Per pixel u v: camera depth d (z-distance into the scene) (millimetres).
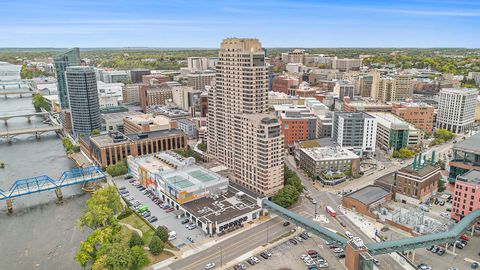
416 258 177250
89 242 182000
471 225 191625
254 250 187875
